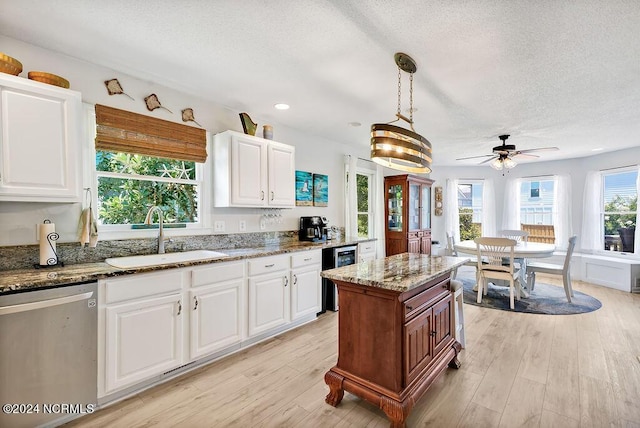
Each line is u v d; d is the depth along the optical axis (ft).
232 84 8.63
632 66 7.26
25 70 6.64
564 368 7.83
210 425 5.78
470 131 12.98
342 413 6.16
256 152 10.28
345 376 6.31
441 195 22.84
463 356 8.54
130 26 6.00
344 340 6.44
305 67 7.58
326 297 12.29
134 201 8.64
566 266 13.74
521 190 21.33
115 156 8.28
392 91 8.96
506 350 8.89
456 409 6.24
